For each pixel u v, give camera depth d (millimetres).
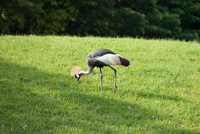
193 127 7902
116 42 17328
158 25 33562
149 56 14633
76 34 31359
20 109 7906
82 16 29953
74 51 14414
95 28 30656
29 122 7301
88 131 7168
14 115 7551
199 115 8703
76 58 13469
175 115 8516
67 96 9117
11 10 24312
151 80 11359
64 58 13258
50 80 10422
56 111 7996
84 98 9164
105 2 29906
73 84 10336
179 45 17781
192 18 36312
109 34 32281
